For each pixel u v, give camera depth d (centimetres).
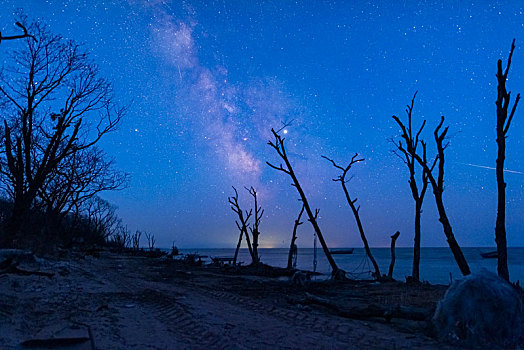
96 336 609
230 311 913
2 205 3031
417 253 2059
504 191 1254
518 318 627
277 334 693
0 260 1289
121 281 1435
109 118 2594
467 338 626
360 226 2373
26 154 2222
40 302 828
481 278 664
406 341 653
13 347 509
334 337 682
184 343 611
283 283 1777
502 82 1285
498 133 1282
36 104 2277
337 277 2208
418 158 1667
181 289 1320
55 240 2800
